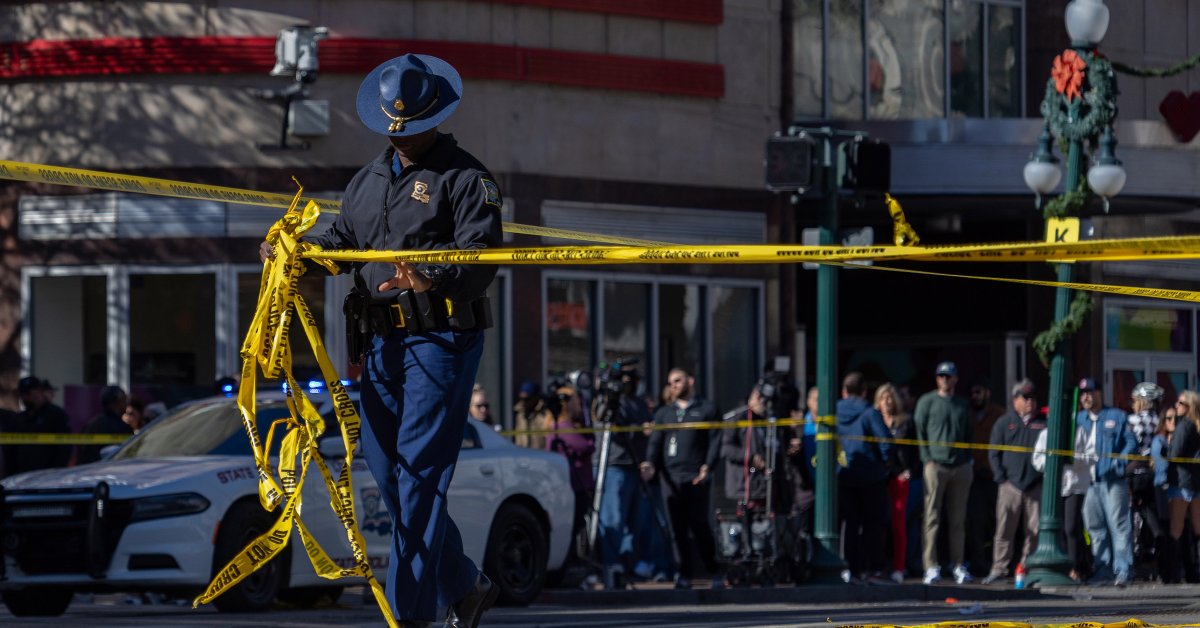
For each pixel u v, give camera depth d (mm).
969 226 78625
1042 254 15516
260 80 57719
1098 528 53031
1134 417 58062
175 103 57938
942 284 79375
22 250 59219
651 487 50375
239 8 57688
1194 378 82312
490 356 59250
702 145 64375
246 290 57844
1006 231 78625
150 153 57969
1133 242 14766
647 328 63500
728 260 16094
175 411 40438
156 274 58312
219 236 57844
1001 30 75375
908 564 57781
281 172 57531
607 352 62219
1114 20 78625
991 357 78875
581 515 50469
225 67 57500
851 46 70938
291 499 17516
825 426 49156
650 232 62906
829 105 70125
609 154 61969
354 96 57688
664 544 51500
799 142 47688
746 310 66375
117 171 58125
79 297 58875
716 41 65000
